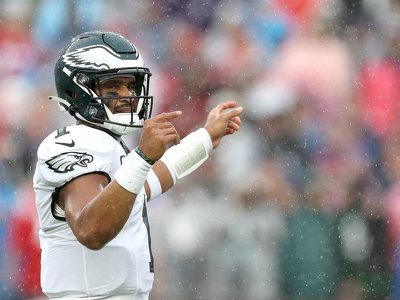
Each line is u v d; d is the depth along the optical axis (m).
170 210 29.55
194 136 15.45
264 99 31.25
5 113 32.56
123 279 13.42
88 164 13.07
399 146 31.11
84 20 34.31
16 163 31.84
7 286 29.55
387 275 28.58
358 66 32.28
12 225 30.08
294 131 30.72
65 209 13.02
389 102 31.86
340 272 28.41
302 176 30.11
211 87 32.84
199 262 29.00
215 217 29.33
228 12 33.75
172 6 34.12
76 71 13.56
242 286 28.64
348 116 31.36
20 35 34.09
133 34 34.03
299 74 31.92
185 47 33.53
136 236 13.63
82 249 13.39
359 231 28.95
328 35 32.94
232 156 30.08
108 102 13.55
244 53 33.06
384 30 32.91
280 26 33.25
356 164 30.55
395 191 30.05
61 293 13.53
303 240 28.58
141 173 12.35
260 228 28.91
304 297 28.28
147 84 13.91
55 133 13.48
